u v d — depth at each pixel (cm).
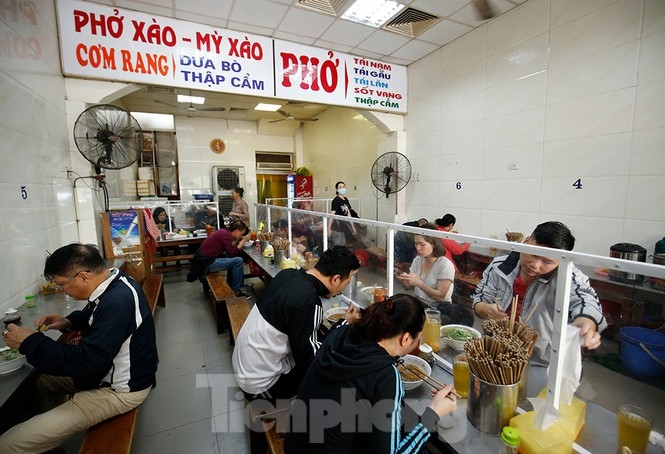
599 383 93
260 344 141
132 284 148
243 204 588
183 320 328
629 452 73
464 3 309
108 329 128
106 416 139
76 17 281
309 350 137
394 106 449
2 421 106
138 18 305
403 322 93
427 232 135
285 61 374
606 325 95
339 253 150
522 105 313
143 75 309
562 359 84
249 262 434
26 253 196
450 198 400
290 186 702
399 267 168
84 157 280
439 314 145
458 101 382
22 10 211
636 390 89
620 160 246
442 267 156
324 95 399
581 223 273
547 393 88
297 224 303
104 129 284
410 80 453
